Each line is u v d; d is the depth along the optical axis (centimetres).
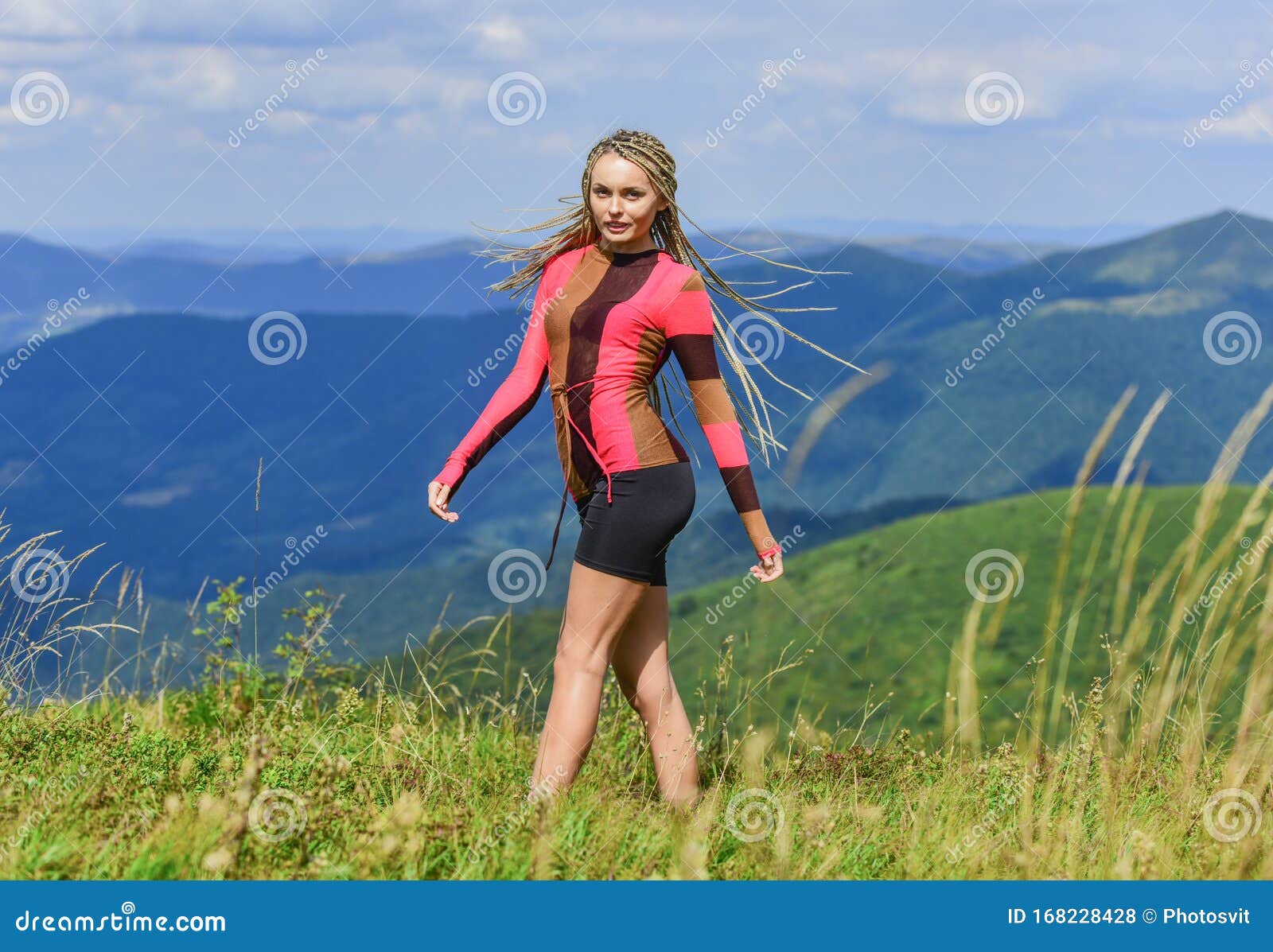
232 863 392
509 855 411
